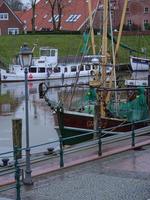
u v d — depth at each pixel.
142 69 66.62
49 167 16.42
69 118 24.12
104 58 26.62
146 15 96.38
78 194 13.43
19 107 43.88
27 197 13.31
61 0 93.62
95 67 29.97
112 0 48.59
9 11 92.81
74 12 94.75
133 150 18.77
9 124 35.03
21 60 14.54
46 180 15.01
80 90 38.88
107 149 18.69
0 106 44.75
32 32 84.50
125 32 84.81
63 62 71.19
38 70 66.44
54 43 78.38
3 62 71.62
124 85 33.91
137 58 66.81
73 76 67.06
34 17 93.00
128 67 65.50
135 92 25.59
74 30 89.94
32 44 77.38
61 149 16.30
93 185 14.27
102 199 12.92
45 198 13.19
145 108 24.64
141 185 14.16
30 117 37.72
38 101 47.25
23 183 14.51
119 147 18.95
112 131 23.94
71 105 29.86
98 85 25.38
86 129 23.97
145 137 20.86
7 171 16.84
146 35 86.81
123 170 15.93
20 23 93.62
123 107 25.12
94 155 17.84
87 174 15.56
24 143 27.70
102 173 15.63
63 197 13.22
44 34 81.31
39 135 30.44
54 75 66.38
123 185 14.19
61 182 14.73
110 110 25.11
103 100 25.06
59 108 24.34
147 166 16.41
